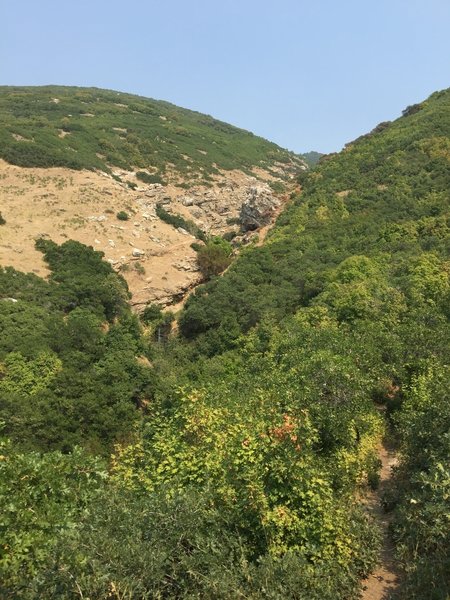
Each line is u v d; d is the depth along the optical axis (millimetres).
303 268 41156
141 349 39031
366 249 39344
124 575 6348
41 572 6289
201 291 46000
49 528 7480
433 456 10289
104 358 33969
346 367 16094
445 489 8188
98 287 43281
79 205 59625
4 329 33281
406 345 19969
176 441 10453
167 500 7711
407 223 39906
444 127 54719
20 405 24797
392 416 17203
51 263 46562
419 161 50031
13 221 52656
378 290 27609
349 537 9164
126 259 52531
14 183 61500
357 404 15211
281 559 7695
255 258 45969
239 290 43000
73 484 8867
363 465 13250
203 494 8438
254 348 30625
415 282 27578
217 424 10734
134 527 7188
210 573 6941
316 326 26656
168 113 135375
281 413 11062
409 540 9156
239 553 7832
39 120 88250
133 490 9391
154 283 51656
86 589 5961
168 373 35344
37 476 8281
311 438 10508
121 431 25766
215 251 56812
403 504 10391
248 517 8359
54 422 24719
